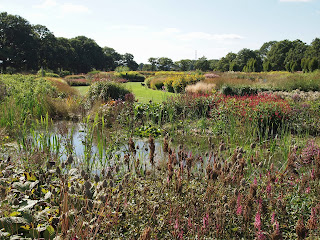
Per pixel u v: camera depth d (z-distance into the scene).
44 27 57.59
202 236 2.61
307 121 7.82
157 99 15.03
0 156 4.86
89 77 32.84
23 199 2.81
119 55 90.25
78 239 2.29
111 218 2.81
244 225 2.83
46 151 5.12
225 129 7.82
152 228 2.86
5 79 15.04
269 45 76.75
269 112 7.73
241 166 3.36
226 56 69.88
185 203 3.27
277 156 5.73
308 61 39.59
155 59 76.75
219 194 3.31
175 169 3.97
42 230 2.48
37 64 53.25
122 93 13.72
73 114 10.69
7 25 50.28
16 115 7.86
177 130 8.40
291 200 3.36
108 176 3.12
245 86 14.52
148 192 3.48
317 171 3.45
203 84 15.94
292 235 2.81
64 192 2.65
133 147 4.29
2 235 2.27
